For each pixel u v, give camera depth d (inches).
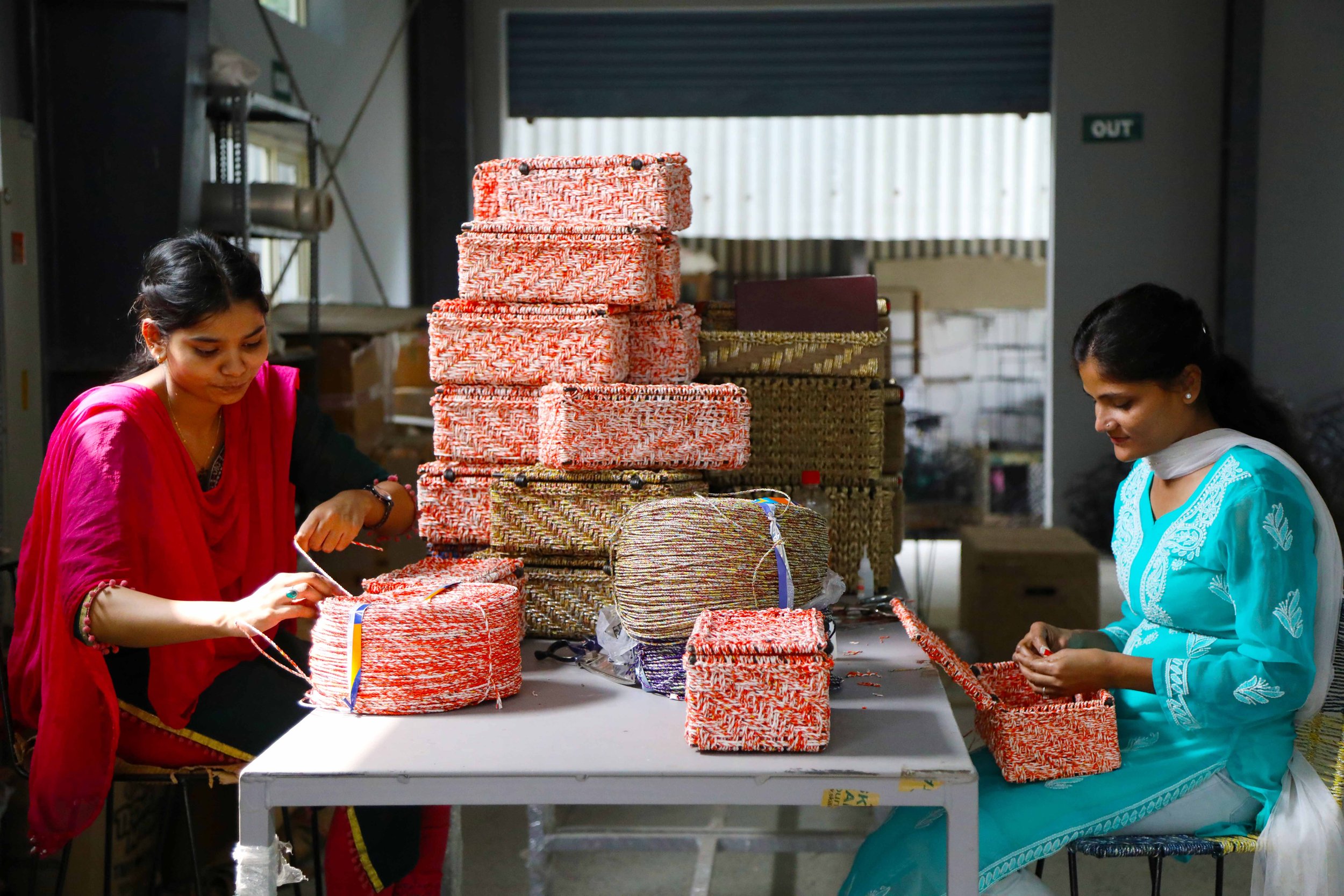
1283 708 63.7
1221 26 270.4
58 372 148.0
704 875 94.4
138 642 67.5
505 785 56.1
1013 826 64.7
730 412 78.4
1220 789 66.6
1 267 134.6
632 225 84.0
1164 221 275.9
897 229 311.7
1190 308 67.4
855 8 279.9
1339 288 268.5
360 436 185.8
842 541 93.1
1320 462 242.1
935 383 361.1
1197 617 67.2
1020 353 358.9
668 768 56.3
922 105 283.9
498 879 106.7
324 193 173.3
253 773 55.9
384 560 171.2
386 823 78.7
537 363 80.8
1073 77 274.2
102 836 88.3
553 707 65.7
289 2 227.0
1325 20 264.1
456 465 82.4
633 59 287.7
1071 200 277.3
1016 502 348.2
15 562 83.4
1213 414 69.4
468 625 64.5
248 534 81.4
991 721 66.9
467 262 81.1
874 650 77.3
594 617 79.0
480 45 285.6
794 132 307.9
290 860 95.7
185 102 148.7
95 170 148.5
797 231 311.0
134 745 76.2
